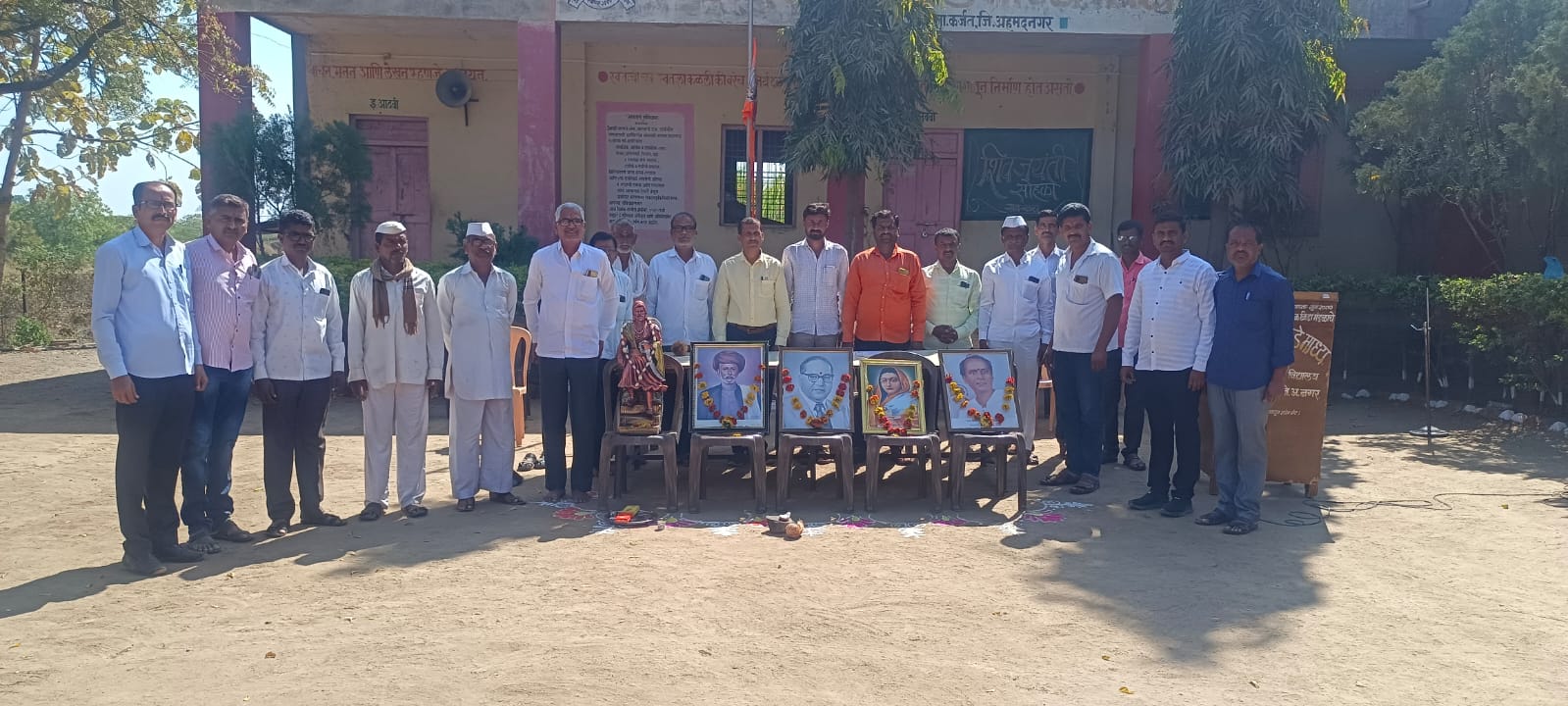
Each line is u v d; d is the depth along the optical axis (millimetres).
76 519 6590
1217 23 11500
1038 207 15781
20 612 4840
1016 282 8125
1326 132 12484
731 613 4805
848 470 6809
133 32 12352
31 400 11648
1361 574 5488
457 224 13766
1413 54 14188
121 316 5363
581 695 3900
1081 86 15531
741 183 15672
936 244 8625
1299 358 7176
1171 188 12312
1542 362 9875
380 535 6223
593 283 6969
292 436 6375
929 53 11695
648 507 6980
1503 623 4754
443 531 6305
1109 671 4180
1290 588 5238
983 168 15742
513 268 11742
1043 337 8211
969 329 8656
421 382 6652
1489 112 10938
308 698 3881
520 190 12633
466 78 15148
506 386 6934
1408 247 15258
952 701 3879
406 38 15109
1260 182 11773
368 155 13078
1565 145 9836
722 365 7238
